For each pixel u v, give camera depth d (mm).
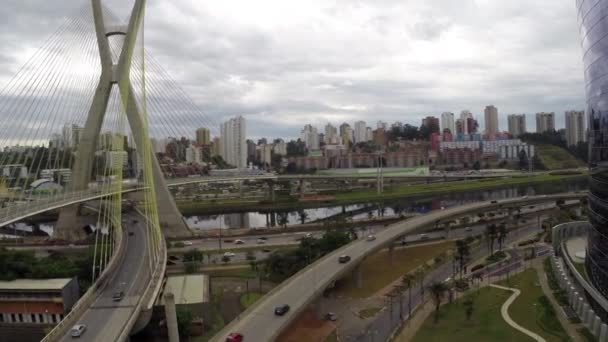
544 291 68062
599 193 56219
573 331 54844
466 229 118625
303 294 58406
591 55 56219
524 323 58219
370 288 76812
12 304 64562
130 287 61469
